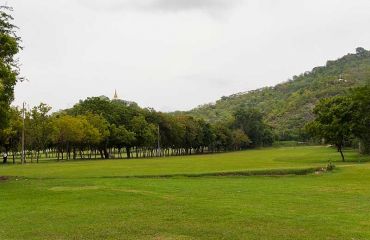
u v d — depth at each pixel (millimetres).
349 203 22547
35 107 93438
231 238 14516
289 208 20719
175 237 14734
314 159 70812
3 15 41219
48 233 15578
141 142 119688
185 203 22391
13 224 17234
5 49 40000
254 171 43875
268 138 199500
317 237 14562
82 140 97938
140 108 138375
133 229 16031
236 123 198375
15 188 31500
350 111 63406
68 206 21938
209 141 159625
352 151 97562
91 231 15797
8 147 90938
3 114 40781
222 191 28344
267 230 15633
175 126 138750
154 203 22531
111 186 31781
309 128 67562
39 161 91375
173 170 48719
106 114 116062
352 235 14789
